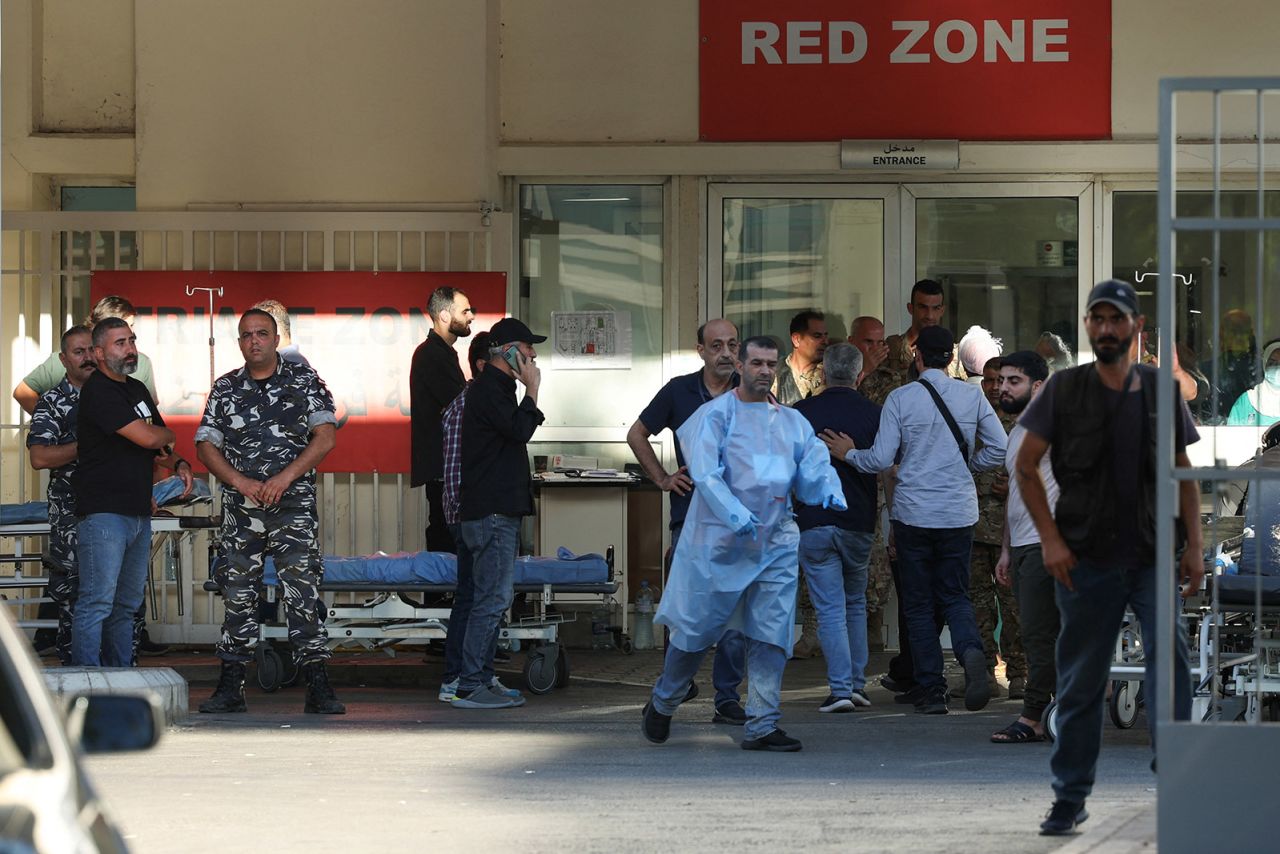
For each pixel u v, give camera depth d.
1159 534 14.37
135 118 34.75
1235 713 22.66
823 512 25.67
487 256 34.12
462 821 17.17
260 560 25.61
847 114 35.00
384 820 17.27
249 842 16.16
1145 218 35.25
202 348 33.75
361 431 33.91
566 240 35.44
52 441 27.47
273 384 25.22
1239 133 34.94
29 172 35.03
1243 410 34.44
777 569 21.58
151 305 33.72
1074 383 15.70
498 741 22.97
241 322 25.11
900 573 26.38
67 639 28.38
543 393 35.38
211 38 34.53
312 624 25.61
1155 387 15.61
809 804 18.12
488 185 34.59
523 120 35.19
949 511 25.36
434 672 30.92
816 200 35.34
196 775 20.16
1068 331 35.25
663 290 35.31
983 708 25.92
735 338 24.44
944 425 25.33
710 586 21.44
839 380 25.88
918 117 34.97
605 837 16.31
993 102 34.97
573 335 35.41
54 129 35.25
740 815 17.45
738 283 35.38
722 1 35.09
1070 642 15.90
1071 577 15.76
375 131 34.41
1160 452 14.36
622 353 35.34
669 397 24.58
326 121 34.47
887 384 31.16
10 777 8.09
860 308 35.34
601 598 32.66
